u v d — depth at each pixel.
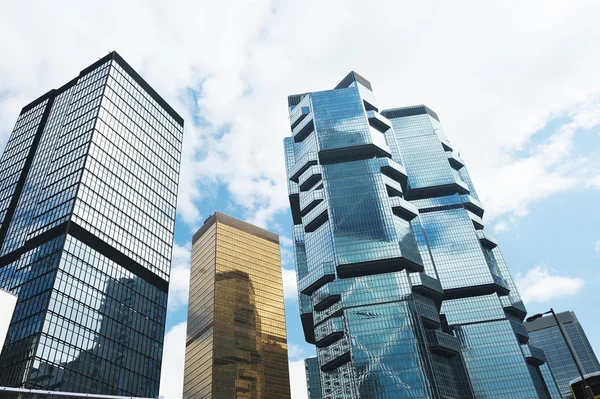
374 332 186.38
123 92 193.25
